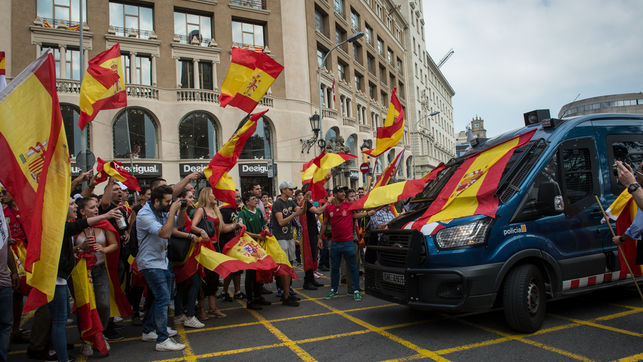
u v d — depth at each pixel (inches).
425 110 2256.4
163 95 883.4
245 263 237.5
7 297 147.2
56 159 153.3
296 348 184.7
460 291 177.5
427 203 228.8
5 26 746.8
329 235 324.2
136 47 858.8
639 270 211.9
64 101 771.4
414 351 172.9
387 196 241.1
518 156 209.0
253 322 231.9
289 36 1059.9
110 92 249.6
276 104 1023.0
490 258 180.1
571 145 212.8
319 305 266.5
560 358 155.3
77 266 175.5
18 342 206.8
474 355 163.6
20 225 197.0
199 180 919.7
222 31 968.9
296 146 1039.0
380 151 304.5
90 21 817.5
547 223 194.9
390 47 1819.6
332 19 1272.1
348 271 293.0
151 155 871.1
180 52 907.4
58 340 159.8
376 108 1578.5
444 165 257.0
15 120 150.0
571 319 203.8
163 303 188.2
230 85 251.9
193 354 182.2
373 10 1635.1
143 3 884.6
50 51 155.6
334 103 1222.3
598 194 213.9
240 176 962.1
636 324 190.7
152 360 176.4
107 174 226.7
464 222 185.6
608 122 230.4
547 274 195.0
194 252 219.0
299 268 459.8
